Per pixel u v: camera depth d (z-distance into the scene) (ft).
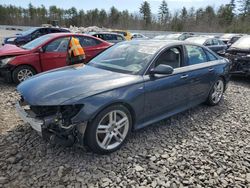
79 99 9.32
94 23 232.73
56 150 10.47
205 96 15.93
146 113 11.72
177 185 8.86
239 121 14.69
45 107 9.82
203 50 15.75
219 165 10.14
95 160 9.96
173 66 13.17
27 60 20.59
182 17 208.33
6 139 11.27
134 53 12.90
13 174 9.02
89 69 12.27
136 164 9.86
